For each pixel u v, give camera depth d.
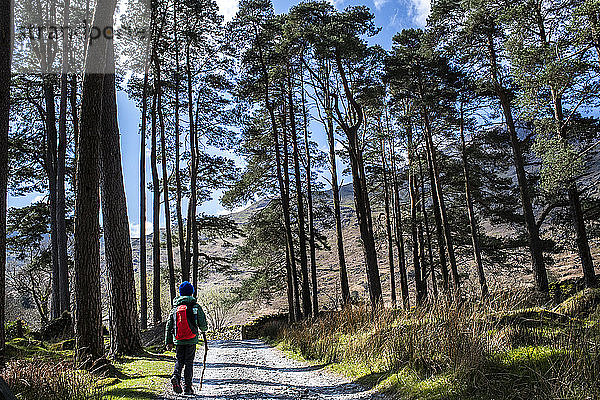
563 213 23.61
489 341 6.48
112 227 12.09
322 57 19.67
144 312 22.03
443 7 20.47
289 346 15.26
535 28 16.52
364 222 18.83
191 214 23.62
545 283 18.33
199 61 23.95
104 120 12.24
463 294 8.10
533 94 15.39
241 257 31.80
